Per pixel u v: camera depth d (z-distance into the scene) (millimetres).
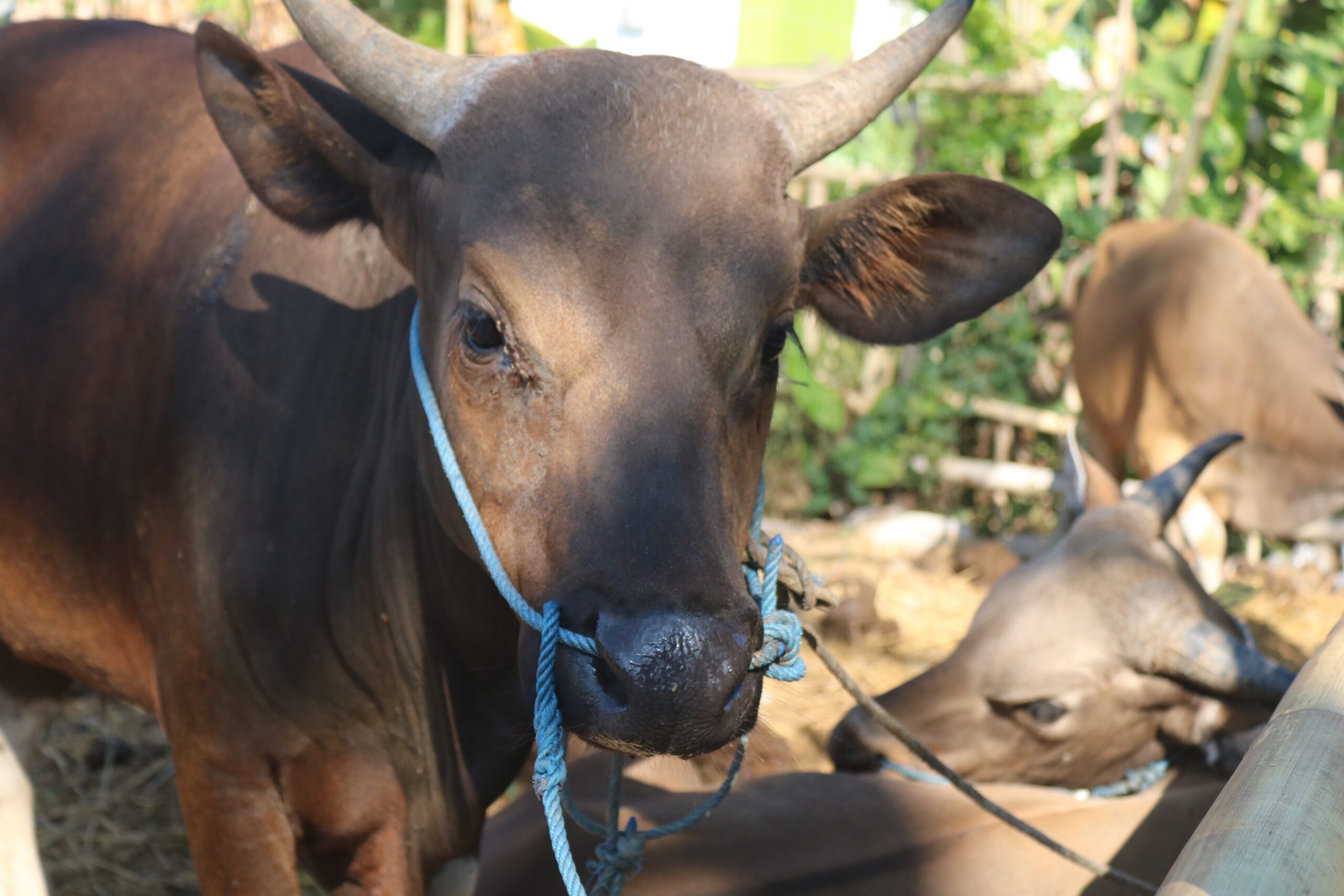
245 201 2402
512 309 1659
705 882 2459
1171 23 8711
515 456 1678
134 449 2355
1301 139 7977
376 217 2006
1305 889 935
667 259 1652
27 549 2580
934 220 2059
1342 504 5328
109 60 2809
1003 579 3008
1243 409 5527
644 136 1728
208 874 2373
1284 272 7645
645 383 1612
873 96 1976
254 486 2215
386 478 2176
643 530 1539
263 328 2277
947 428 7664
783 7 10641
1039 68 8344
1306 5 7852
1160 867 2438
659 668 1435
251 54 1883
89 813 3781
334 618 2199
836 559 6660
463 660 2252
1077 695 2742
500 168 1729
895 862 2463
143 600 2408
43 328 2531
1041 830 2541
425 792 2338
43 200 2672
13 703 2947
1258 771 1103
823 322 2209
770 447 7836
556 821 1517
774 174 1787
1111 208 7883
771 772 3441
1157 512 2910
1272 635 5855
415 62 1876
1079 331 6500
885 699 2949
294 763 2295
